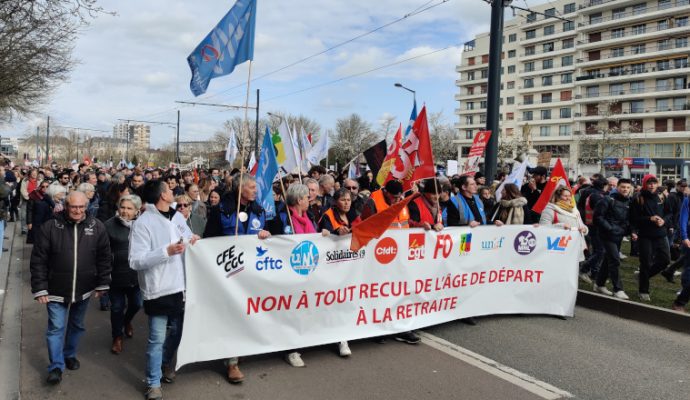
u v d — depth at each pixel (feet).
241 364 16.07
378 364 16.21
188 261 14.23
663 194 43.34
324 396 13.80
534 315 22.29
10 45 34.12
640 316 22.03
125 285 17.13
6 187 27.07
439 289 19.27
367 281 17.42
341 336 16.90
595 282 26.86
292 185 17.53
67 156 301.63
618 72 226.17
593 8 231.50
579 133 221.46
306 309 16.19
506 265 21.09
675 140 203.82
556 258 22.07
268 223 17.60
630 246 40.96
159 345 13.46
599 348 18.25
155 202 14.07
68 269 14.30
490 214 27.78
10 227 50.42
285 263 15.71
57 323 14.37
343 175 42.22
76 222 14.62
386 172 25.27
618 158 201.16
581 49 239.09
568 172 224.12
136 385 14.52
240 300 14.98
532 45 262.26
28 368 15.60
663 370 16.34
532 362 16.69
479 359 16.81
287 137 28.78
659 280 29.35
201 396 13.71
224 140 232.12
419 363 16.35
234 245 14.88
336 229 17.44
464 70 301.22
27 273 29.53
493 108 35.76
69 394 13.85
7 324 20.04
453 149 290.15
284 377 15.06
